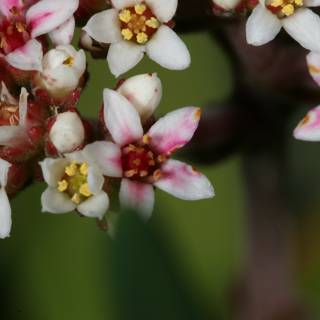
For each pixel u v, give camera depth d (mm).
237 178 169
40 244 162
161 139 149
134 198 148
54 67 150
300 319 167
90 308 161
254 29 150
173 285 150
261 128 163
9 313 160
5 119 150
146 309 150
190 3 153
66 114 149
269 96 162
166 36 151
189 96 171
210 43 171
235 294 167
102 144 148
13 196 151
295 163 168
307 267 166
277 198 167
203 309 153
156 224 148
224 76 171
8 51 151
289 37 156
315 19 151
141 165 148
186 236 169
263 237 167
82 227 162
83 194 148
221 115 160
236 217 169
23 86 151
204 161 161
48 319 161
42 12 150
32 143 150
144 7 151
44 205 147
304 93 159
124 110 148
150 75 149
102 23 151
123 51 151
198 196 148
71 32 150
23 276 161
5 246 161
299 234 167
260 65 158
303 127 147
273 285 167
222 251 168
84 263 161
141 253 148
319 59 150
